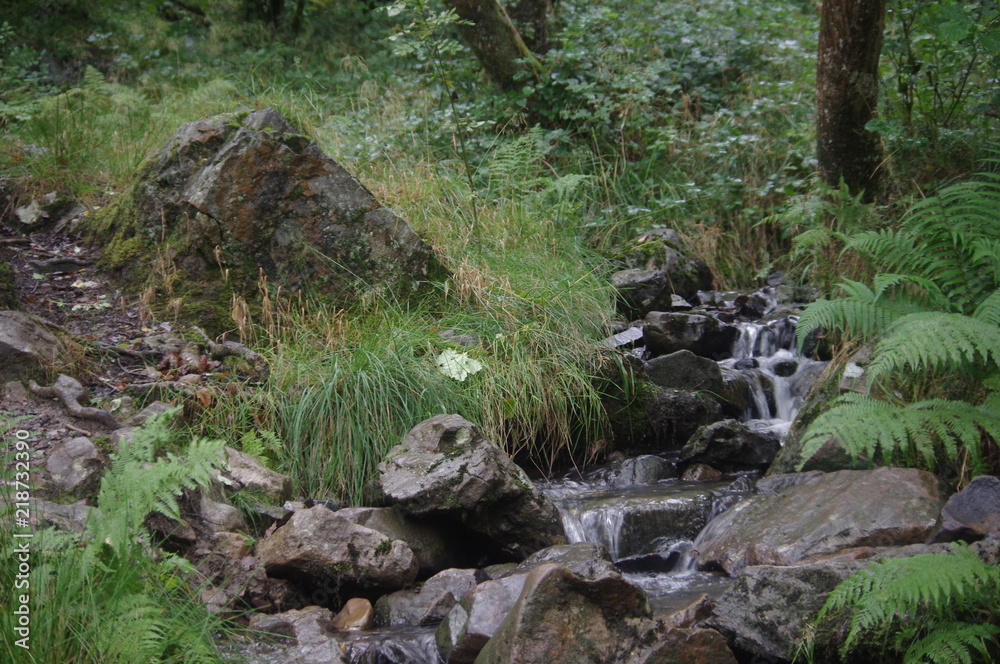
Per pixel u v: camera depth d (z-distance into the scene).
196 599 2.94
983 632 2.49
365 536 3.38
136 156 6.31
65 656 2.36
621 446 5.00
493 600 2.95
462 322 5.06
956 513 3.27
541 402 4.63
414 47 6.49
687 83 8.64
